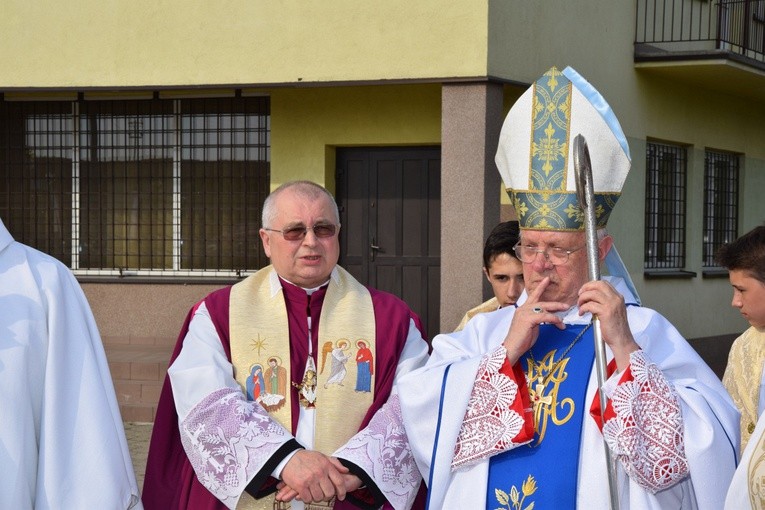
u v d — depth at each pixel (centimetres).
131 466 327
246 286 392
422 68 945
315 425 369
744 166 1449
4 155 1187
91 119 1170
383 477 349
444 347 350
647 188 1270
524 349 322
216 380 360
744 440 398
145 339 1154
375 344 382
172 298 1151
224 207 1145
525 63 989
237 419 350
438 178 1101
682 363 318
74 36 1032
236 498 346
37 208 1186
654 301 1262
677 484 307
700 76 1245
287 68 983
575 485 311
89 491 308
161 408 380
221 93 1125
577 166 298
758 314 372
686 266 1338
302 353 381
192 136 1148
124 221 1170
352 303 390
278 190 385
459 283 941
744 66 1192
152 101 1155
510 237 428
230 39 997
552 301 333
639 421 294
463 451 322
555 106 332
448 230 944
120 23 1023
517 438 314
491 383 321
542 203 326
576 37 1077
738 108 1430
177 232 1156
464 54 932
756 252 366
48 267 328
